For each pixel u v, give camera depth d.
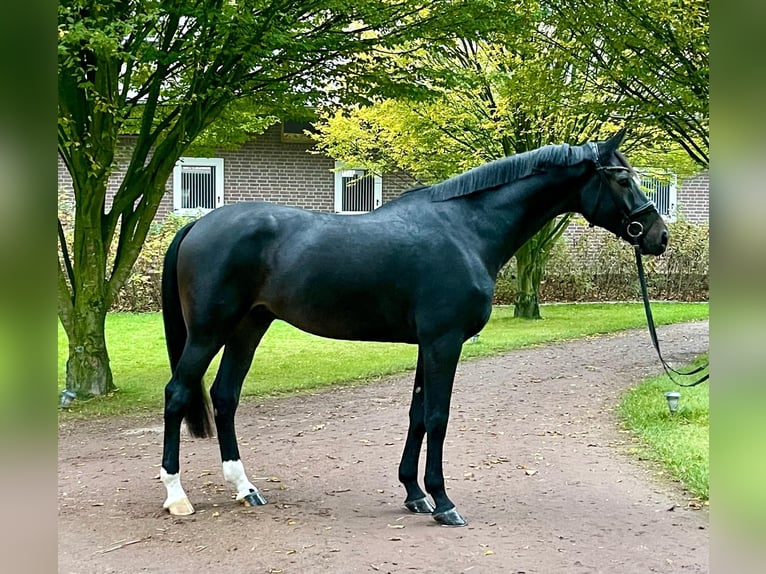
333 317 4.20
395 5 7.86
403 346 12.45
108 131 7.96
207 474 5.35
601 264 19.09
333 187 18.97
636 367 9.89
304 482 5.14
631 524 4.23
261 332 4.63
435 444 4.16
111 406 7.92
